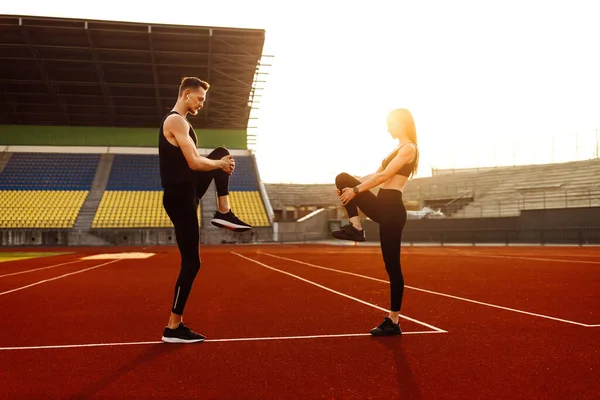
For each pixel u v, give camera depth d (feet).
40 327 15.97
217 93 130.62
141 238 113.19
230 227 13.91
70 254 72.74
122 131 140.36
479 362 11.07
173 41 116.88
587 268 37.35
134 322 16.87
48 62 117.70
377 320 16.65
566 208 87.97
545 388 9.20
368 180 14.11
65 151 136.56
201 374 10.36
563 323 15.55
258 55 121.19
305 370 10.59
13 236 108.27
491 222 98.32
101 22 109.19
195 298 22.90
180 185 13.67
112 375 10.34
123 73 123.54
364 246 100.12
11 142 134.51
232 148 143.33
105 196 125.08
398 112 15.28
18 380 10.02
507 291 23.94
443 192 136.77
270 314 18.15
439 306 19.40
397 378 9.94
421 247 84.89
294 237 125.18
